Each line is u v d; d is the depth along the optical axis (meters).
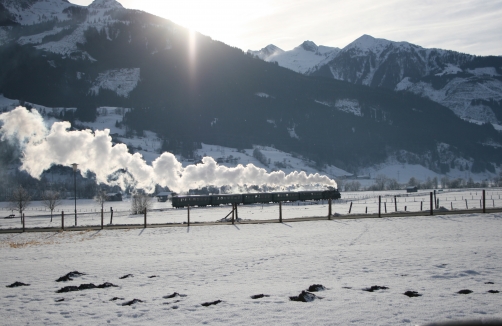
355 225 46.72
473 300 16.73
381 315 15.36
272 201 110.00
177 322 15.47
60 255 33.00
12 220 86.81
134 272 24.72
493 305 16.02
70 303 18.28
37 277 24.03
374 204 99.25
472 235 35.44
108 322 15.70
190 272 24.17
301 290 19.16
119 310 17.09
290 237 39.03
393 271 22.28
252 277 22.33
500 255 25.53
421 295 17.67
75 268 26.53
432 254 26.48
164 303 17.91
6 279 23.61
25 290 20.81
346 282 20.38
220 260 27.67
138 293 19.72
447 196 124.12
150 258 29.84
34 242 42.84
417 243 31.95
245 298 18.20
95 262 28.80
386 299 17.25
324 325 14.62
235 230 46.94
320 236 38.84
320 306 16.66
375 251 28.70
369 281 20.38
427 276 20.91
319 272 22.84
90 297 19.23
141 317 16.14
